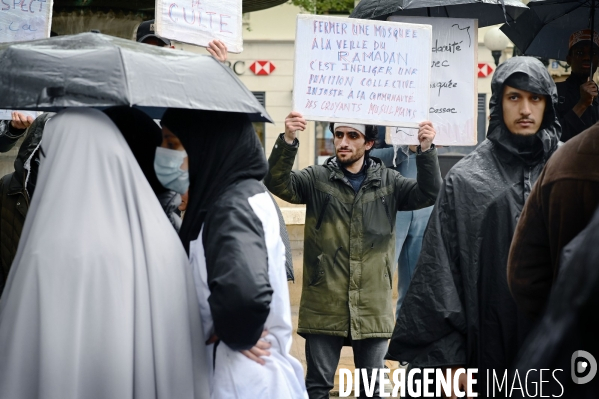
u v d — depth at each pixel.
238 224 3.43
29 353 3.32
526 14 7.96
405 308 4.77
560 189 3.65
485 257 4.71
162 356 3.38
